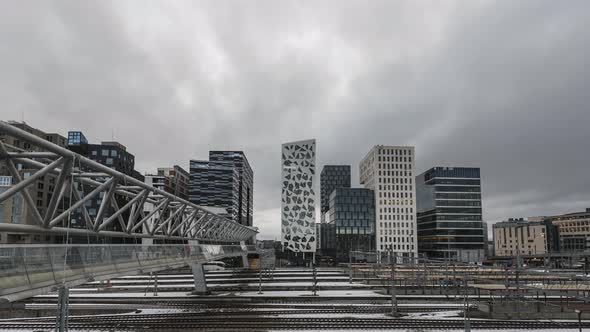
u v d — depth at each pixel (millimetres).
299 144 156375
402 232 170375
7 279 18078
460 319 44156
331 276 95125
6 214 79062
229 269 110062
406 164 174375
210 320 42531
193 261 47688
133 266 31344
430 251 174250
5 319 43562
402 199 172250
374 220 171000
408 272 88688
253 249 106375
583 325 41875
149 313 47000
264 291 68062
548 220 193500
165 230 47719
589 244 187875
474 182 171375
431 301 58000
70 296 59938
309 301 57281
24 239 81188
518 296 53062
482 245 167000
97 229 30375
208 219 66125
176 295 61500
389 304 54875
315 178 154500
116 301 54812
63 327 21547
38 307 49062
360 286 73562
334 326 39625
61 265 22125
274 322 41406
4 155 20219
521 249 186125
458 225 168375
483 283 72938
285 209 154250
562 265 128625
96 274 25719
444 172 171875
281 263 143125
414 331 38906
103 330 38562
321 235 193750
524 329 40406
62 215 24875
